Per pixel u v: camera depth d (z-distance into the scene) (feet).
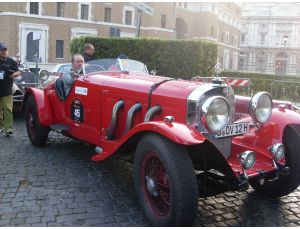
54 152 20.89
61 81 19.85
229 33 249.55
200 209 13.98
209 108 12.50
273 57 288.10
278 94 59.57
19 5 138.51
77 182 16.24
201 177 13.20
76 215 12.98
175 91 13.70
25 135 25.36
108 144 15.81
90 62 18.76
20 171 17.43
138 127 12.39
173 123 11.99
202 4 206.18
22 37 139.44
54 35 147.74
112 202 14.21
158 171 12.30
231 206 14.37
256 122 14.44
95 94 16.97
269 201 15.01
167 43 52.85
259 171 13.23
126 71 18.49
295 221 13.23
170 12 180.86
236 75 90.38
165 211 12.12
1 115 26.32
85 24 155.94
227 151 14.32
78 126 18.37
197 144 11.41
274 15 285.84
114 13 164.86
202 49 52.95
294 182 14.47
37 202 13.96
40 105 20.67
